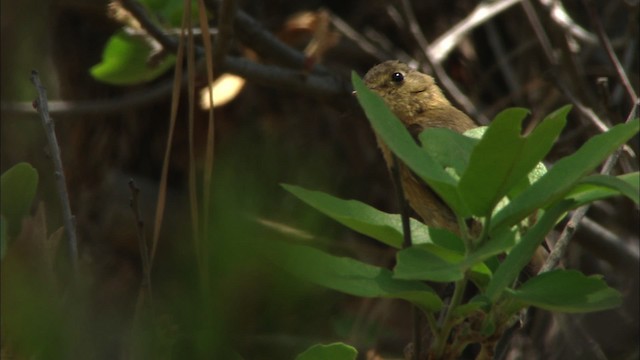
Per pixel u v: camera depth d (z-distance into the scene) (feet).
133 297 33.40
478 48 40.52
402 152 11.93
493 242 11.81
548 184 12.28
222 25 26.23
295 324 12.20
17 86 31.71
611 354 33.94
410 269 11.51
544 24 34.17
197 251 13.58
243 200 13.12
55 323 11.75
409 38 34.04
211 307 12.01
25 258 11.62
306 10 40.16
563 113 11.68
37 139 31.94
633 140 28.53
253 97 37.58
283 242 12.19
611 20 38.83
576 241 31.81
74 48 36.60
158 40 26.07
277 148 37.11
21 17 30.40
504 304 13.06
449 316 12.87
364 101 11.91
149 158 38.06
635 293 33.50
